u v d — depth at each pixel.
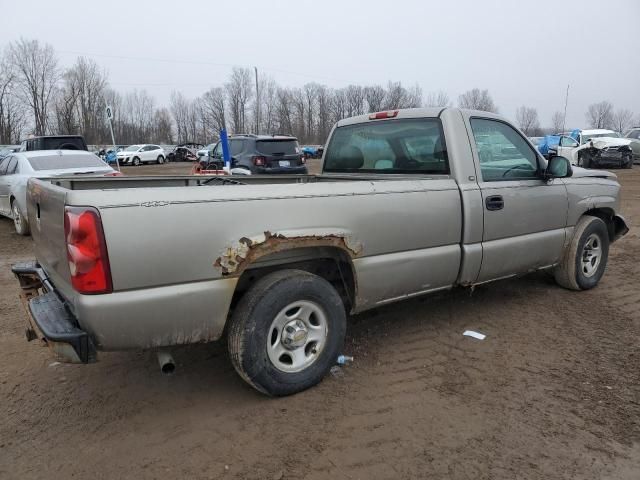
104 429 3.01
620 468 2.62
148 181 4.49
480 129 4.35
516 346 4.09
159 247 2.69
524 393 3.35
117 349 2.73
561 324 4.55
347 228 3.37
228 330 3.18
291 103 74.12
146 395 3.39
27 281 3.84
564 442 2.83
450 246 4.02
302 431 2.96
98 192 2.59
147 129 84.94
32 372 3.74
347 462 2.68
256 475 2.59
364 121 4.87
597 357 3.87
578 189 5.13
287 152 14.23
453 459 2.70
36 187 3.41
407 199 3.69
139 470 2.64
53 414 3.18
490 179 4.30
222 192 2.91
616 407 3.17
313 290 3.28
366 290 3.56
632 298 5.26
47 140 16.73
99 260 2.55
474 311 4.89
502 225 4.33
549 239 4.86
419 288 3.91
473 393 3.36
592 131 25.20
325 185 3.33
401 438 2.88
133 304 2.66
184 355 3.98
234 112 74.44
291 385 3.27
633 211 11.45
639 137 26.86
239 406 3.23
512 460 2.69
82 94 66.06
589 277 5.43
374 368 3.73
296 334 3.26
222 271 2.89
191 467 2.66
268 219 3.03
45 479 2.58
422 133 4.33
